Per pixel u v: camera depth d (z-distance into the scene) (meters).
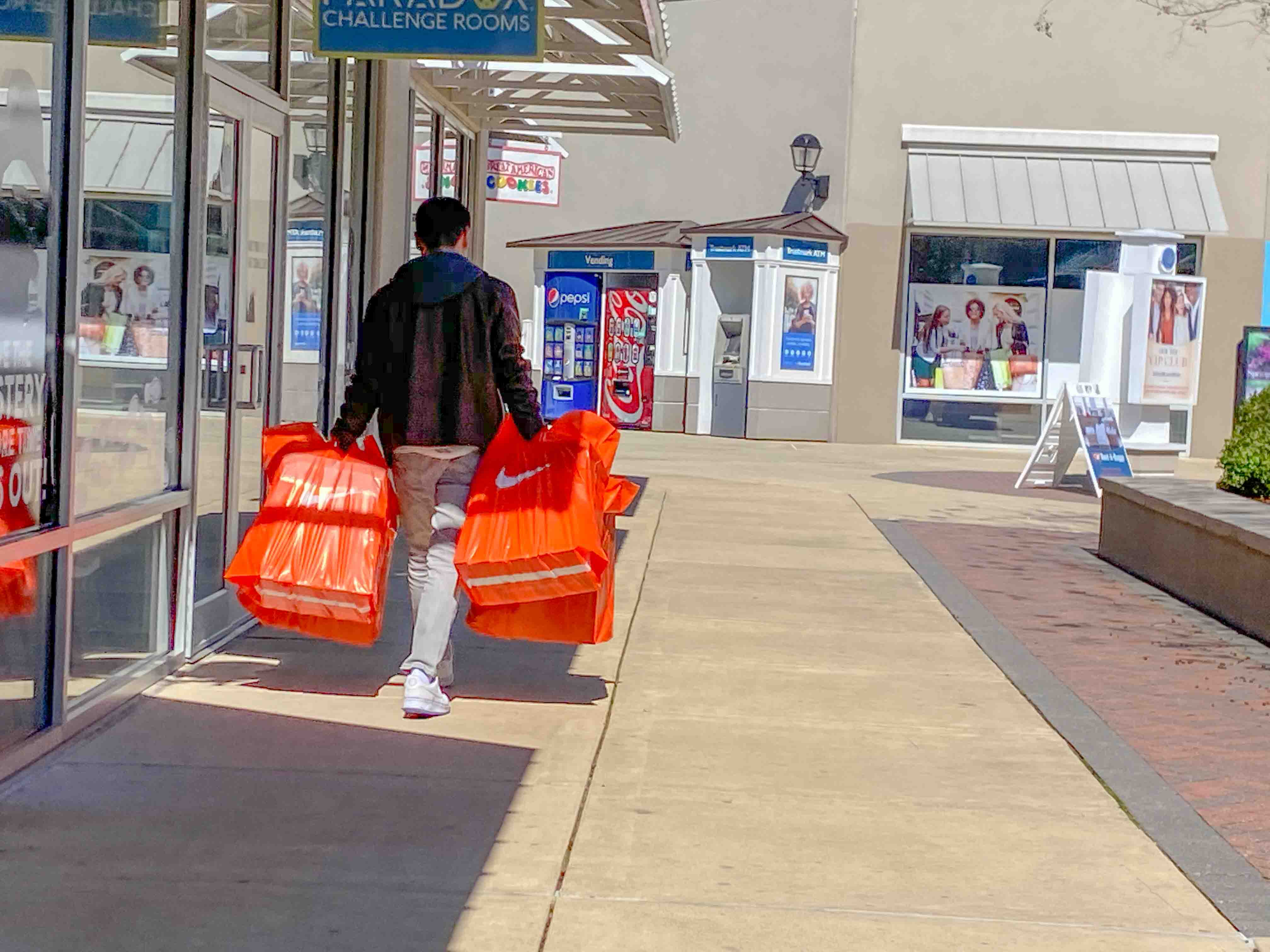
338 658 7.05
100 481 5.77
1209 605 9.41
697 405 23.17
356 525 6.01
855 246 23.19
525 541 5.82
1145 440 18.28
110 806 4.79
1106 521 11.73
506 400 6.03
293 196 8.20
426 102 12.36
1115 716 6.64
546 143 15.58
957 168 22.92
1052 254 23.05
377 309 6.05
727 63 23.78
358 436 6.20
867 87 23.22
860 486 16.70
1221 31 22.97
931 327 23.27
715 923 4.05
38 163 4.98
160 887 4.13
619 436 6.39
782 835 4.80
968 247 23.17
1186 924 4.18
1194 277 18.83
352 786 5.10
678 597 9.08
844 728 6.18
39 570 5.20
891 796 5.27
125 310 5.91
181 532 6.65
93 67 5.50
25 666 5.15
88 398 5.59
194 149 6.46
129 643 6.21
